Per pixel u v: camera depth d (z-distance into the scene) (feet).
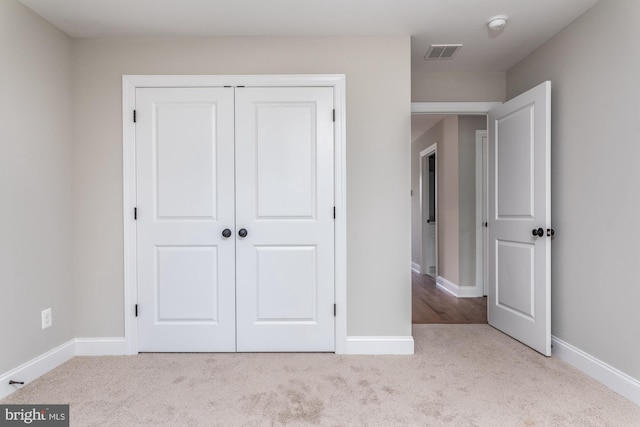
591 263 7.09
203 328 8.28
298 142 8.23
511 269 9.22
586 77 7.23
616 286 6.51
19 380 6.63
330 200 8.24
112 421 5.56
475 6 7.06
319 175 8.23
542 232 7.96
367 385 6.67
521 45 8.79
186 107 8.21
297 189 8.24
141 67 8.20
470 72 10.51
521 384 6.70
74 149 8.14
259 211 8.24
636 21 6.11
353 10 7.18
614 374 6.46
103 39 8.17
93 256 8.18
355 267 8.28
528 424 5.43
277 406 5.96
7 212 6.45
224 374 7.14
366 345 8.21
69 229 8.02
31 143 6.98
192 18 7.41
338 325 8.23
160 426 5.42
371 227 8.26
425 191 19.40
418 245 20.25
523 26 7.86
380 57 8.24
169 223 8.23
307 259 8.26
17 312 6.64
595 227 6.99
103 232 8.18
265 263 8.25
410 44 8.43
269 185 8.23
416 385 6.66
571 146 7.65
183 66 8.23
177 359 7.90
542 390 6.47
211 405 5.99
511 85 10.21
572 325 7.60
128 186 8.16
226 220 8.23
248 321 8.26
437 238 16.53
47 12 7.09
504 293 9.56
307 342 8.27
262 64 8.25
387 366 7.51
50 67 7.48
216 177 8.23
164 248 8.25
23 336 6.77
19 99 6.70
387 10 7.19
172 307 8.25
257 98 8.22
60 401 6.15
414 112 10.59
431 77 10.54
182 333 8.27
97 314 8.19
